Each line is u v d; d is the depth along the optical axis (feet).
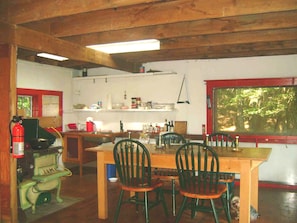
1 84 11.19
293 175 16.85
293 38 12.78
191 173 10.57
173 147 12.35
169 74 19.49
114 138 19.17
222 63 18.20
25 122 13.42
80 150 19.10
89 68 22.30
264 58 17.29
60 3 9.54
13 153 11.03
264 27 11.14
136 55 17.67
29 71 18.80
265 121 17.34
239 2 9.38
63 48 13.32
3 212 11.30
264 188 16.55
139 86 20.47
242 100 17.79
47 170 13.30
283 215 12.06
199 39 14.11
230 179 11.23
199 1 9.86
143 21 10.74
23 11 10.32
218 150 11.37
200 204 13.52
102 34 13.50
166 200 14.30
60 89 21.25
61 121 21.25
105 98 21.57
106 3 8.82
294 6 8.85
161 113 19.81
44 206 13.25
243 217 9.72
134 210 12.76
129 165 11.27
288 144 16.85
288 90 16.84
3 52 11.10
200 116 18.74
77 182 17.49
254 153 10.55
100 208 11.78
